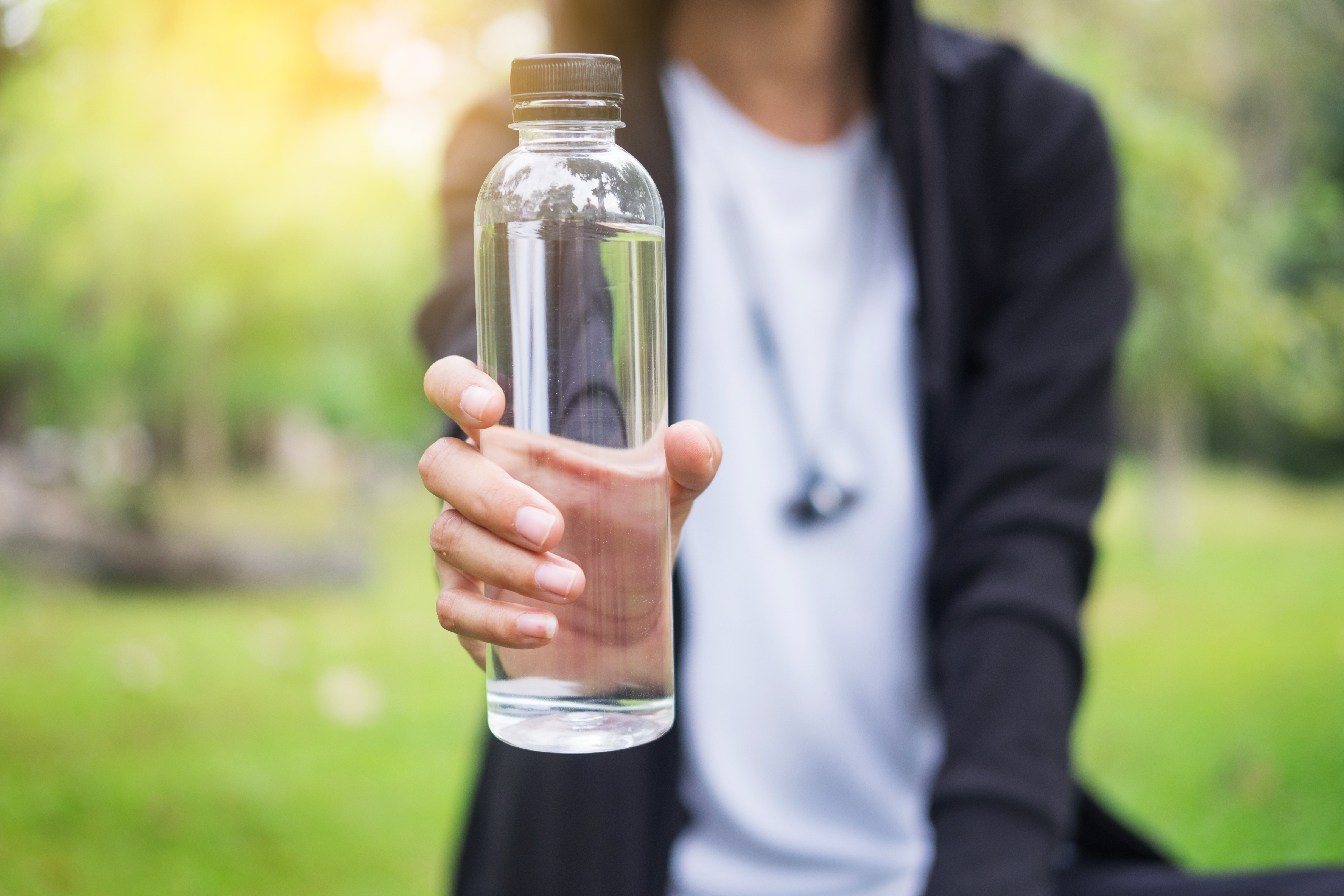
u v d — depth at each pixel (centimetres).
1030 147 140
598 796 127
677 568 131
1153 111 737
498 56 596
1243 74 920
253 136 485
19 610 616
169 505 846
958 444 135
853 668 141
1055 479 129
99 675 512
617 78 85
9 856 331
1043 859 110
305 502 992
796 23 144
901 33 136
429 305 133
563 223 84
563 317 84
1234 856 349
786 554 140
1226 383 914
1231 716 486
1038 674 118
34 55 448
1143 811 387
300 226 537
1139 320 761
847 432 142
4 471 780
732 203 144
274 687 505
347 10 480
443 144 147
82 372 701
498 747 137
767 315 142
